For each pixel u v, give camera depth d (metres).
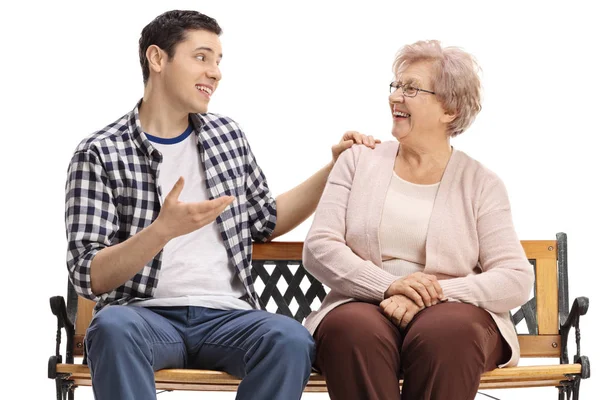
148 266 3.99
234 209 4.20
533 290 4.59
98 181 3.97
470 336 3.72
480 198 4.12
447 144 4.19
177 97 4.09
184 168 4.16
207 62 4.12
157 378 3.88
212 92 4.14
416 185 4.13
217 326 3.96
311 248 4.09
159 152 4.06
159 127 4.15
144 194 4.04
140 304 3.98
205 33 4.12
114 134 4.08
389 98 4.14
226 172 4.23
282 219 4.46
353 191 4.15
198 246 4.08
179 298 3.98
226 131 4.33
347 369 3.73
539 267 4.60
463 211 4.11
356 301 4.00
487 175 4.16
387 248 4.09
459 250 4.06
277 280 4.65
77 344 4.43
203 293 4.03
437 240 4.04
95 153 3.98
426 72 4.08
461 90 4.06
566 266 4.58
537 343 4.55
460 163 4.16
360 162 4.21
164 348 3.86
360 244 4.09
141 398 3.61
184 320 3.97
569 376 4.16
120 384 3.57
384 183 4.13
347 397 3.75
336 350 3.74
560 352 4.54
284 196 4.49
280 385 3.71
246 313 3.96
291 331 3.74
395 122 4.12
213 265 4.08
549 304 4.58
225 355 3.89
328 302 4.11
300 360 3.71
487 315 3.92
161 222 3.63
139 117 4.17
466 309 3.81
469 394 3.75
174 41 4.08
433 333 3.71
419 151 4.14
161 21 4.12
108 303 4.02
